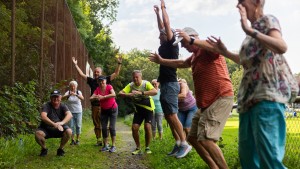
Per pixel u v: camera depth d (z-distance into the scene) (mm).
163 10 6770
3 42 10703
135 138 8617
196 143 5000
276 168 3193
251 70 3381
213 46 4016
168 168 6344
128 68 57594
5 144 7473
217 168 4973
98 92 9344
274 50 3131
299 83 3537
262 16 3326
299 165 5391
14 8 9945
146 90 8648
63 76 16922
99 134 10102
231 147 6996
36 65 12367
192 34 5176
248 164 3576
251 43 3389
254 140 3396
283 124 3291
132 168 6891
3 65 10555
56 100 8102
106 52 49562
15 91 9672
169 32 6734
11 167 6473
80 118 10336
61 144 8000
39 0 12914
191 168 5984
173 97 6918
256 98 3311
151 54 5402
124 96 8625
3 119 8703
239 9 3189
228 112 4668
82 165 7098
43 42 13445
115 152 8977
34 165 6859
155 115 11086
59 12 16406
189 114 8070
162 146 8891
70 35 19359
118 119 41000
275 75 3289
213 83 4672
